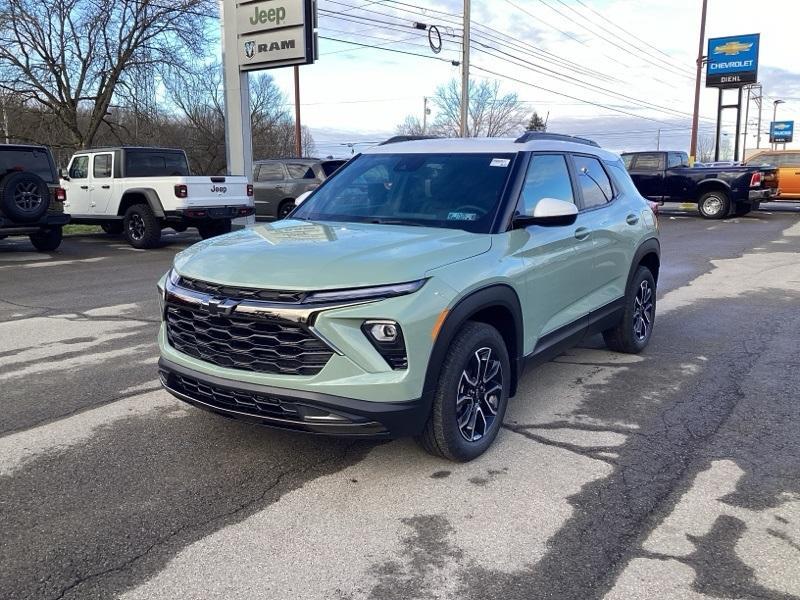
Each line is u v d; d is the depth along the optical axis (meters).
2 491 3.49
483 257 3.75
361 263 3.33
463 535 3.10
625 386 5.21
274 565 2.87
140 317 7.62
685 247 14.26
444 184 4.47
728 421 4.49
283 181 17.28
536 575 2.81
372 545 3.02
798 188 22.45
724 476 3.70
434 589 2.71
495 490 3.52
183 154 15.55
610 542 3.05
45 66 24.19
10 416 4.53
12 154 12.56
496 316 3.97
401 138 5.57
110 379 5.32
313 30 15.75
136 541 3.04
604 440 4.17
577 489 3.54
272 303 3.23
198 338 3.58
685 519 3.24
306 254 3.50
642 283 6.08
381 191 4.68
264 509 3.32
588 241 4.91
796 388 5.15
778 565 2.87
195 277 3.54
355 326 3.19
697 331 6.97
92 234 17.53
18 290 9.39
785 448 4.07
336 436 3.24
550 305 4.45
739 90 42.84
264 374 3.31
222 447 4.02
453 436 3.63
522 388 5.16
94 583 2.74
